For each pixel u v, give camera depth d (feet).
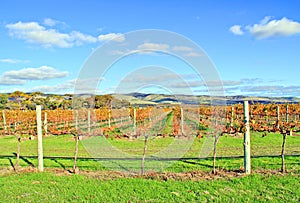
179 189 25.03
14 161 40.16
